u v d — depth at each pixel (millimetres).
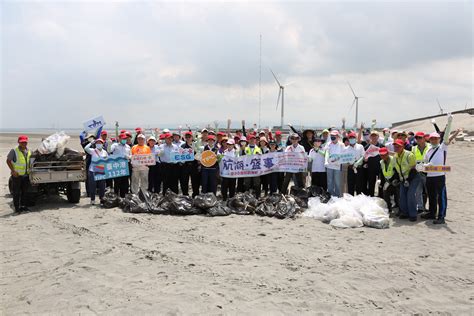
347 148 11461
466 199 12656
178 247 7707
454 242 8062
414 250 7551
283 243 7984
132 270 6484
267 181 13078
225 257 7109
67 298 5480
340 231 8961
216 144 12602
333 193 11719
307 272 6379
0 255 7359
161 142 13961
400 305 5262
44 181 11297
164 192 12398
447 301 5395
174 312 5004
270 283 5930
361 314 5016
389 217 10266
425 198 10883
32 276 6316
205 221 9852
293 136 11977
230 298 5406
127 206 11023
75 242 8125
